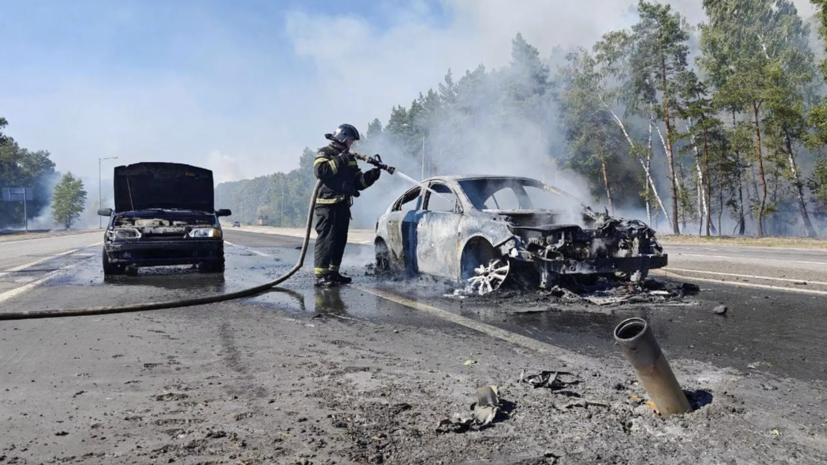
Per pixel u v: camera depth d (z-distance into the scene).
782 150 36.91
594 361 3.40
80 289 7.02
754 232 50.94
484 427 2.34
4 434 2.25
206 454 2.07
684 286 6.41
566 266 5.62
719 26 43.03
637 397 2.70
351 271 8.99
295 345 3.85
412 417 2.45
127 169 9.44
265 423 2.38
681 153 38.84
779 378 3.04
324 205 7.14
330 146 7.17
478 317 4.86
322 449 2.12
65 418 2.43
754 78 33.56
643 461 2.02
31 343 3.91
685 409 2.47
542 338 4.05
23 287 7.24
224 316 5.04
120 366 3.29
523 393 2.77
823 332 4.20
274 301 5.93
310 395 2.74
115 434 2.25
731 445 2.15
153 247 8.37
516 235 5.86
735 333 4.17
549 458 2.05
